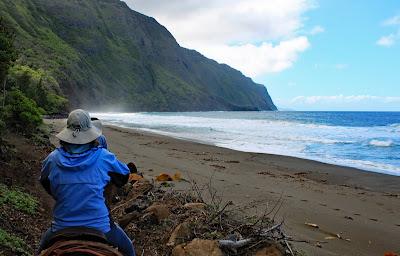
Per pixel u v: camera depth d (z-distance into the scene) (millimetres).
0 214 7547
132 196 9617
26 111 17062
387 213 11609
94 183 3668
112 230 3949
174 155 21141
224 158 21391
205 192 12219
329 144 31562
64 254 3244
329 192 14141
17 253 6297
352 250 8227
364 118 101375
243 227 7098
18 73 43562
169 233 7414
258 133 41500
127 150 22094
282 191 13602
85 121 3857
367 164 22172
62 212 3635
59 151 3793
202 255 6414
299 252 7262
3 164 11008
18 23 127938
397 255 7836
